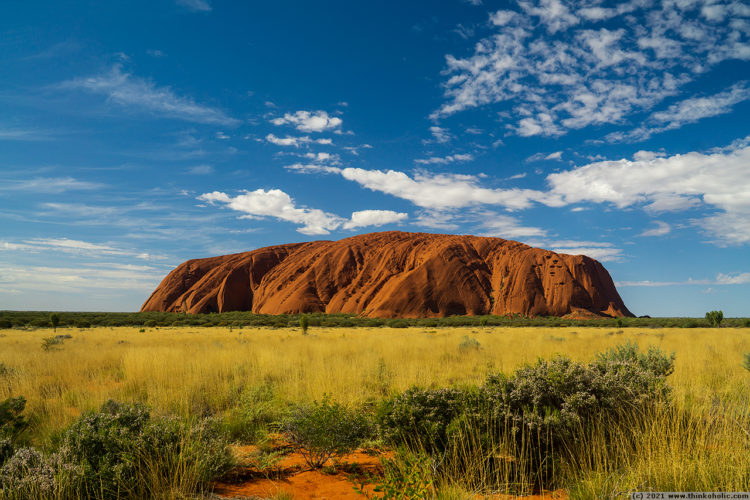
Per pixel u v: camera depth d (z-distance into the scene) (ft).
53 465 15.20
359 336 109.19
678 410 19.56
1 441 16.65
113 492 14.65
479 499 14.30
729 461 14.34
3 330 182.50
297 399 30.22
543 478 16.67
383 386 36.45
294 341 87.35
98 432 16.88
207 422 20.04
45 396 33.40
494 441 17.35
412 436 18.24
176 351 55.62
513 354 57.16
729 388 28.76
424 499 13.52
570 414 17.54
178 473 15.85
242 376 41.32
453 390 19.86
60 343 87.56
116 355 57.11
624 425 18.02
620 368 21.84
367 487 16.58
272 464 19.62
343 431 19.61
